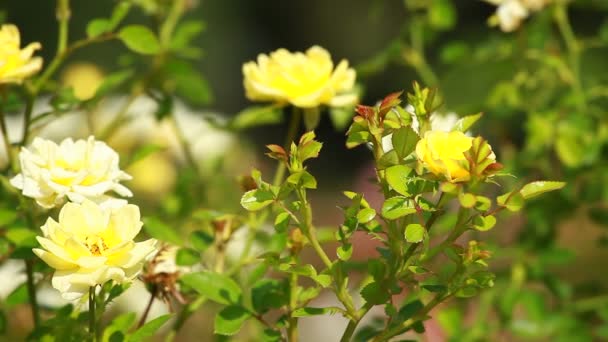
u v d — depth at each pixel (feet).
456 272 4.25
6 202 5.08
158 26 5.82
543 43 6.52
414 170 4.20
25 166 4.44
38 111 6.17
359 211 4.27
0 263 4.98
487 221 4.19
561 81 6.62
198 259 4.72
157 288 4.68
